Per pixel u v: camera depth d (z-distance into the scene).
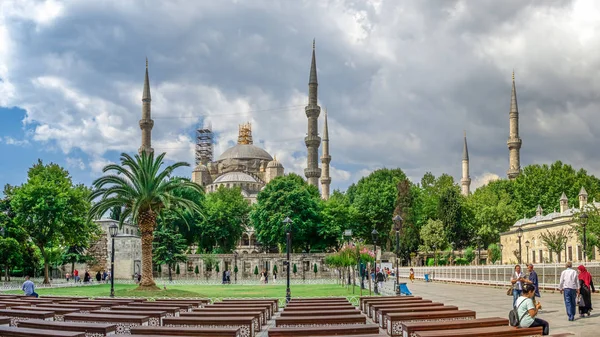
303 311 24.16
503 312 30.16
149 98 171.12
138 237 94.19
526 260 98.44
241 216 129.50
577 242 78.50
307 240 112.00
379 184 130.00
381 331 22.44
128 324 21.33
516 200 127.50
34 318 22.41
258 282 91.81
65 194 76.75
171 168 53.84
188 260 107.06
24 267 88.56
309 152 170.50
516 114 168.88
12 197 77.81
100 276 82.38
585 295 26.00
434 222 117.25
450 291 53.00
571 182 118.56
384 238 125.81
